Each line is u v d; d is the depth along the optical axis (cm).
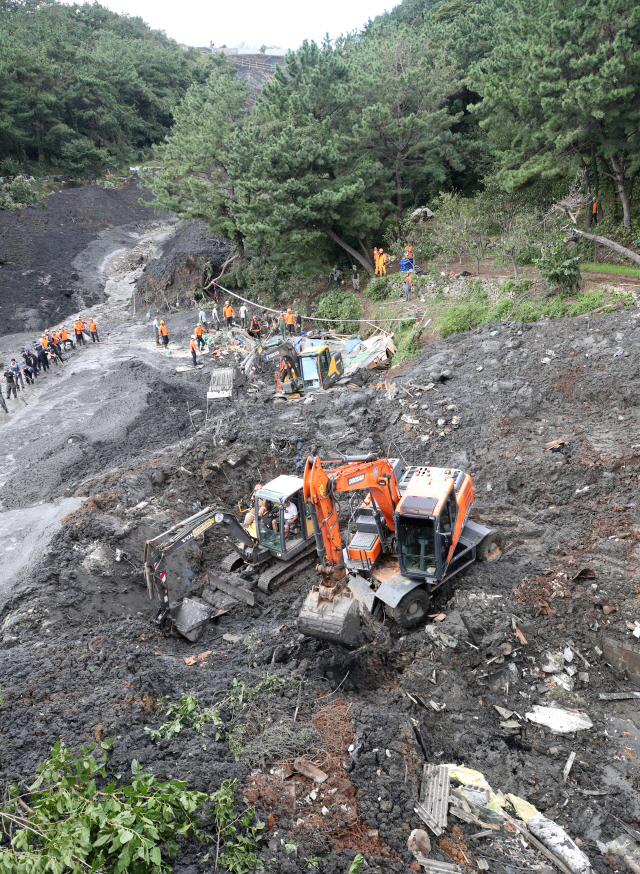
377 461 1206
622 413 1844
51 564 1394
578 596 1230
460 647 1148
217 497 1817
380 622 1248
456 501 1248
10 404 2873
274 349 2569
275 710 997
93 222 6391
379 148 3912
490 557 1378
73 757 774
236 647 1248
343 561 1136
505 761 967
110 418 2455
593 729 1019
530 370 2094
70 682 998
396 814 834
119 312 4816
